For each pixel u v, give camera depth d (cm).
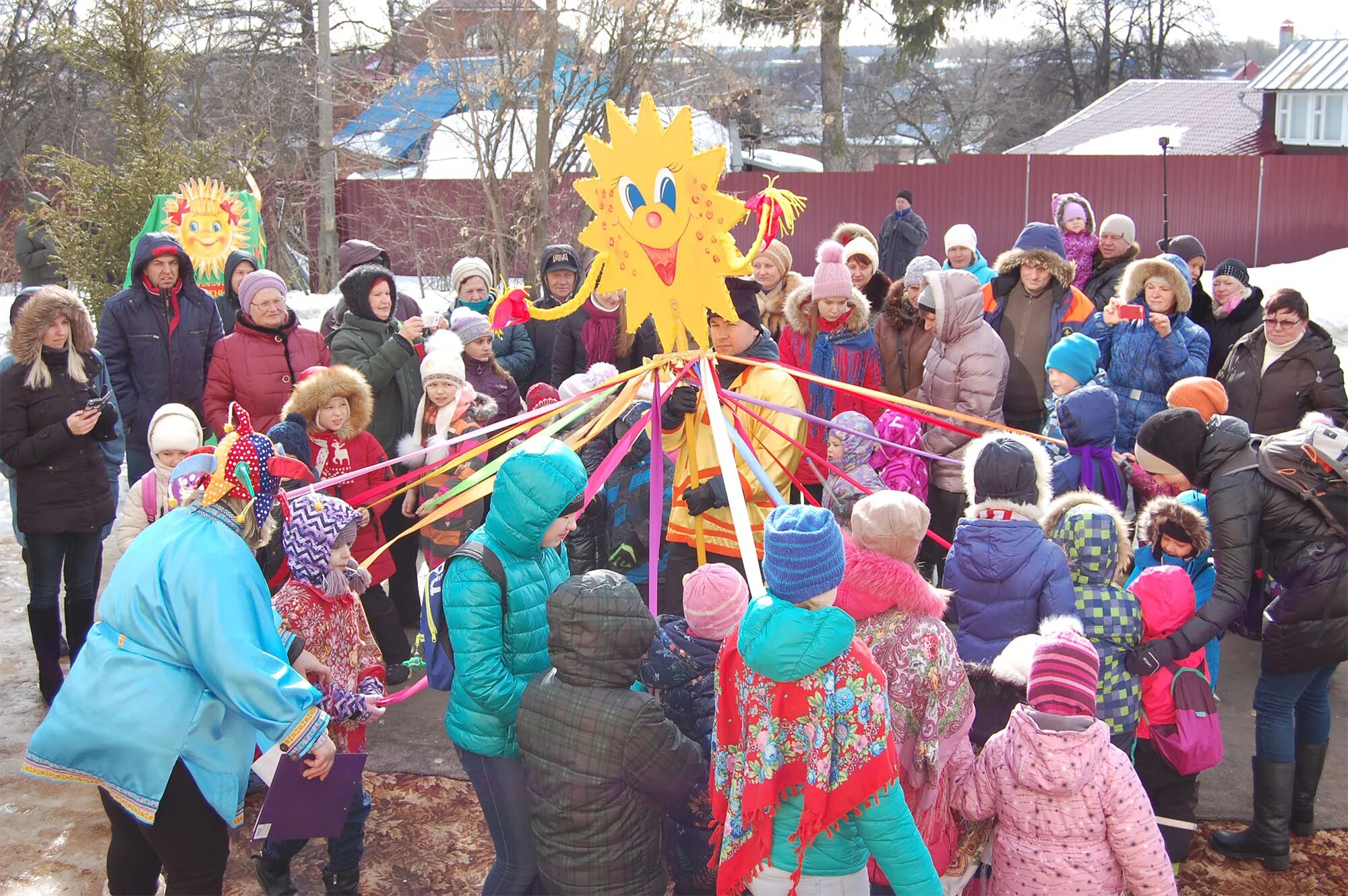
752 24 1970
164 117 1277
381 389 545
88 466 465
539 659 298
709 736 301
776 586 238
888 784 232
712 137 2003
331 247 1744
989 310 588
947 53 4547
